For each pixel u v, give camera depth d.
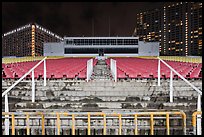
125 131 7.46
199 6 132.38
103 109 8.31
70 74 15.23
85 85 10.76
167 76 14.86
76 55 55.84
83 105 8.67
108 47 56.78
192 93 9.45
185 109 8.10
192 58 26.77
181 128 7.31
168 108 8.42
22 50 181.38
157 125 7.57
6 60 28.47
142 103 8.61
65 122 7.58
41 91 9.71
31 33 170.38
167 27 151.12
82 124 7.58
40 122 7.59
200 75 14.98
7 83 11.30
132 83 10.81
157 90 9.98
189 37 138.25
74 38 56.44
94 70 16.45
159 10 156.38
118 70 15.79
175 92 9.48
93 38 56.72
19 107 8.63
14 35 191.25
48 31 184.00
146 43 55.16
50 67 18.73
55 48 54.56
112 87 10.25
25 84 11.22
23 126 7.49
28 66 20.09
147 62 24.20
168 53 150.50
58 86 10.55
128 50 56.50
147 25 163.50
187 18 139.12
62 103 8.68
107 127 7.48
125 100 9.14
